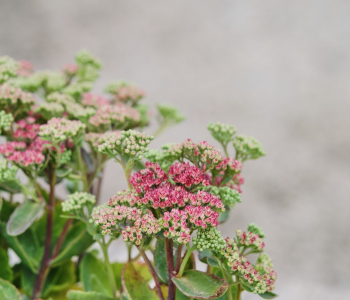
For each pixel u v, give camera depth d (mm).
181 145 838
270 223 3133
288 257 2932
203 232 794
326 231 3096
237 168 830
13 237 900
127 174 822
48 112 915
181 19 5168
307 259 2904
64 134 864
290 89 4258
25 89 988
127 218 797
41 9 5039
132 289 843
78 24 4945
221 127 890
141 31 4973
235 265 796
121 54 4641
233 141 889
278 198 3311
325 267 2877
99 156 907
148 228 783
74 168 903
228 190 828
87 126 925
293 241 3029
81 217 867
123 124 935
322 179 3445
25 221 878
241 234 829
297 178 3453
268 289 802
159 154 856
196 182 798
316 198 3309
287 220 3160
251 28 5016
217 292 779
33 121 906
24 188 884
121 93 999
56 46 4594
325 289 2693
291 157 3605
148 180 799
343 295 2627
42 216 953
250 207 3238
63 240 922
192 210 781
